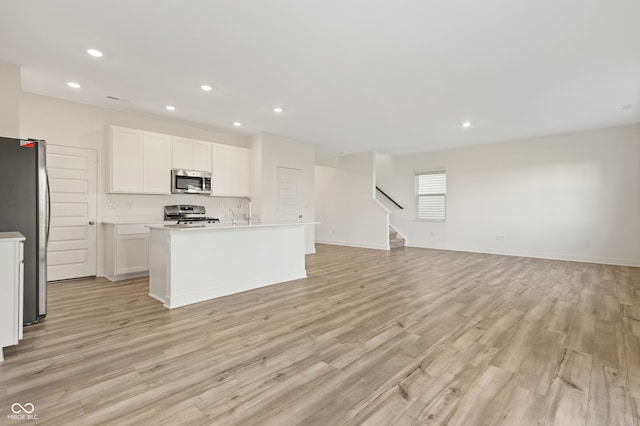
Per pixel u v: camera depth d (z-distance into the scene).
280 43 2.81
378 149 7.80
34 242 2.79
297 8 2.32
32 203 2.79
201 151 5.46
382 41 2.78
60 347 2.31
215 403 1.67
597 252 5.82
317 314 3.06
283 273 4.39
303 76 3.51
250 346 2.36
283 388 1.82
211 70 3.37
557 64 3.19
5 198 2.68
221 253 3.68
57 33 2.64
